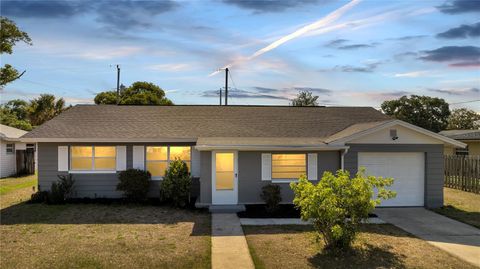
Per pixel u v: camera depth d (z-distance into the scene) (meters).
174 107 20.98
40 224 12.34
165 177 15.49
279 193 14.61
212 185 15.25
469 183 19.62
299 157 15.91
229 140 16.25
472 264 8.80
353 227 9.34
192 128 18.02
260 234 11.20
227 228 11.92
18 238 10.66
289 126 18.89
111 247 9.85
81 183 16.64
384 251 9.64
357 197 9.16
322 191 9.02
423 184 15.80
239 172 15.45
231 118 19.66
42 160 16.47
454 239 10.87
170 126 18.09
